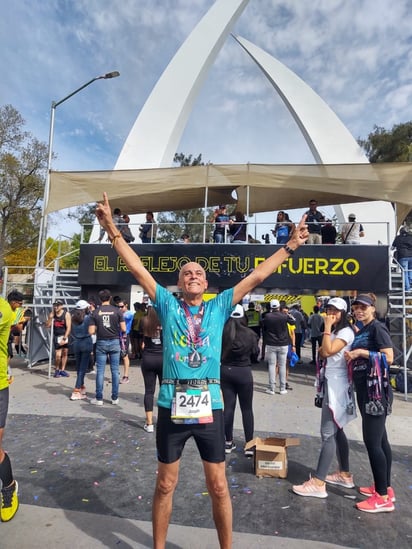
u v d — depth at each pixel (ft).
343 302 11.57
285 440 13.19
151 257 33.94
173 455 7.58
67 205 35.55
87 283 34.88
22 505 10.58
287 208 48.44
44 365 35.86
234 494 11.51
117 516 10.10
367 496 11.43
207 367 7.67
